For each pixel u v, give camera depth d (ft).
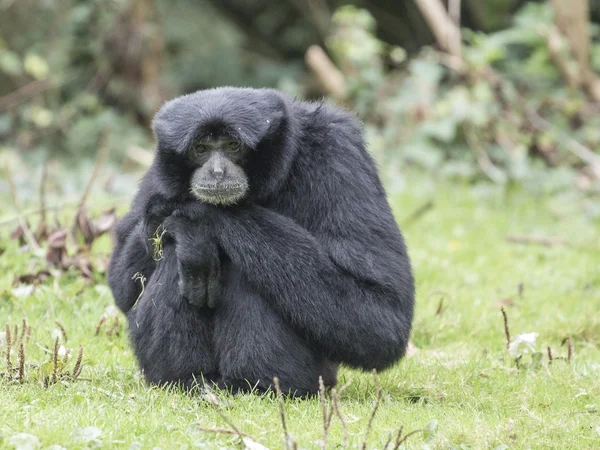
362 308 32.30
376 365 33.47
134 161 91.04
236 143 33.04
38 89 96.12
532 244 64.75
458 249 61.62
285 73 115.44
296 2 123.44
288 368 32.68
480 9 109.29
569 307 49.85
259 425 29.78
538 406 33.88
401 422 30.78
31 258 49.85
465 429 29.99
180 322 33.01
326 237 32.99
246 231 32.14
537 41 89.92
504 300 49.14
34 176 77.82
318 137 34.01
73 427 28.32
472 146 83.97
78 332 41.47
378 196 34.17
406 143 85.05
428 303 49.19
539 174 79.87
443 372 37.88
